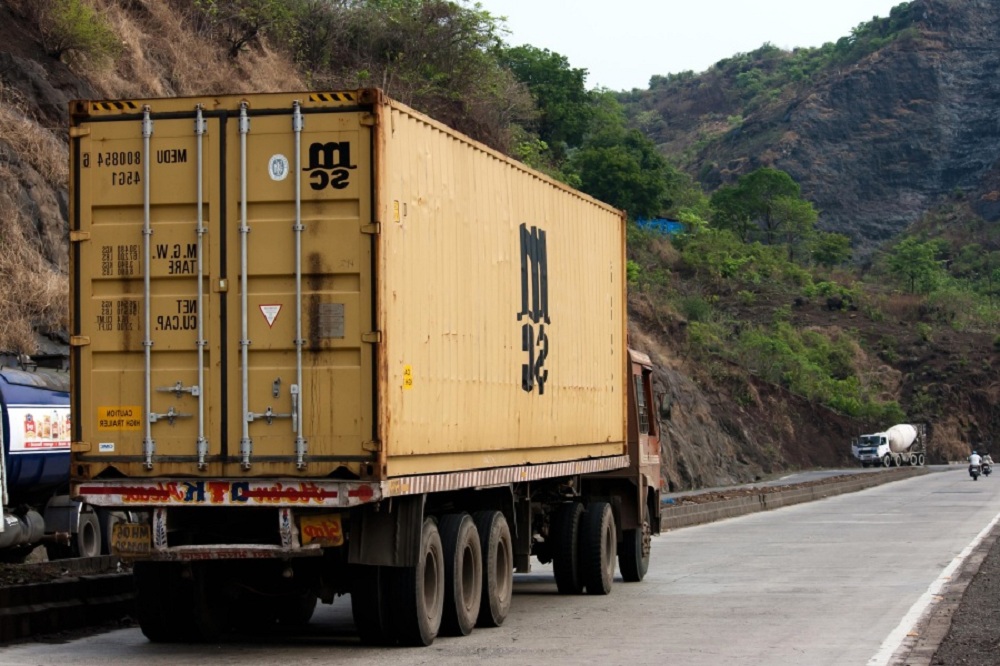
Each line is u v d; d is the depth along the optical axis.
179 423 24.23
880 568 43.28
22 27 65.44
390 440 23.80
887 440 180.88
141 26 79.50
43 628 27.92
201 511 24.97
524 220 32.19
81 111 24.92
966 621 29.06
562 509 37.03
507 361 30.56
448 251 27.11
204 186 24.42
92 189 24.86
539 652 25.33
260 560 26.28
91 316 24.67
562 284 35.19
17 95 60.72
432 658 24.45
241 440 23.83
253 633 28.86
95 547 40.16
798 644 26.31
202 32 87.06
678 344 164.50
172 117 24.66
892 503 91.31
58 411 37.06
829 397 187.75
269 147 24.17
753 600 34.62
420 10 113.00
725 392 167.62
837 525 67.75
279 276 24.00
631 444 41.53
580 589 37.22
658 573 43.31
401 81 107.31
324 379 23.64
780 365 184.50
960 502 90.75
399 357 24.36
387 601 25.73
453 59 114.50
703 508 73.06
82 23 67.19
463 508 29.84
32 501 37.78
